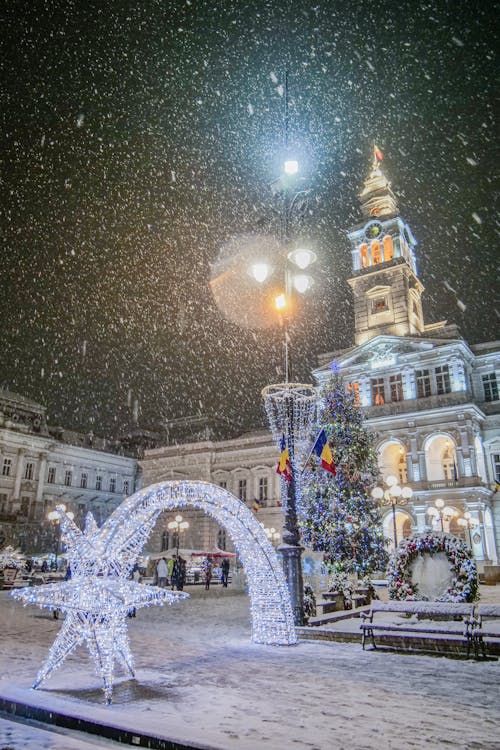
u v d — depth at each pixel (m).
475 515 38.25
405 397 43.94
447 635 10.41
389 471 44.31
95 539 8.41
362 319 49.94
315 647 11.15
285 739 5.44
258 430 62.94
